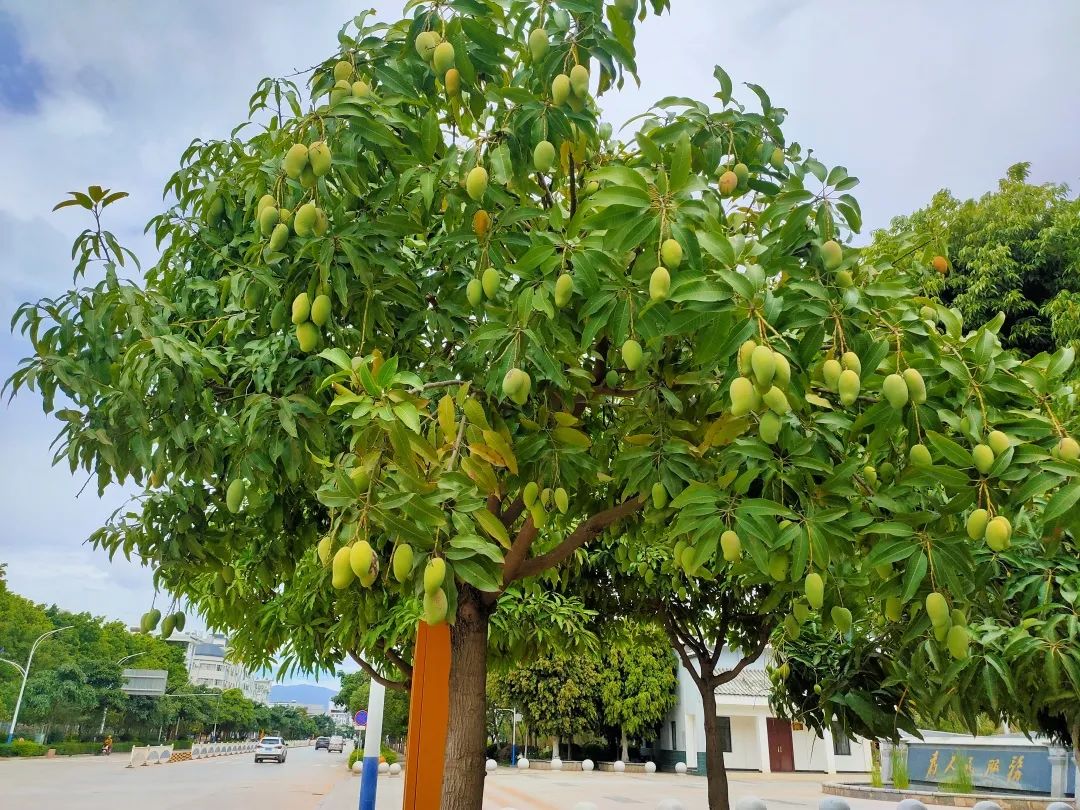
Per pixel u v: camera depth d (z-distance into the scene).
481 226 3.26
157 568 4.38
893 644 6.04
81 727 50.66
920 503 3.10
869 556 2.92
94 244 3.53
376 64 3.32
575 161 3.83
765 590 7.17
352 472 2.62
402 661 7.23
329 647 7.62
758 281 2.66
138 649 61.16
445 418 2.99
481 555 2.68
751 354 2.56
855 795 18.84
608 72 3.27
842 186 3.11
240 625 7.27
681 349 3.79
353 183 3.24
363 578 2.43
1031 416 2.91
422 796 3.61
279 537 4.82
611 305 3.00
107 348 3.59
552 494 3.55
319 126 3.14
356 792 21.45
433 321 3.83
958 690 4.91
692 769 29.30
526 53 3.44
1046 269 10.65
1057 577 4.57
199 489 4.29
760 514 2.86
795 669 7.40
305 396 3.76
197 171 4.48
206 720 71.94
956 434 3.07
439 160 3.47
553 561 4.08
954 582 2.84
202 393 3.82
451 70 3.05
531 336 3.04
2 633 44.78
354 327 3.75
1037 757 17.89
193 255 4.63
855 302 2.90
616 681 29.66
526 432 3.62
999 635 4.59
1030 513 4.45
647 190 2.68
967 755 19.17
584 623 8.26
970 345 3.21
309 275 3.41
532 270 3.12
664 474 3.48
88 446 3.64
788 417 3.17
